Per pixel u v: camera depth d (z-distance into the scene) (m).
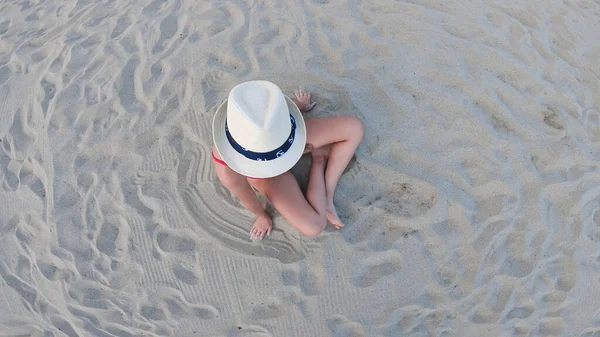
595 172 3.14
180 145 3.21
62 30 3.86
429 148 3.16
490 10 3.75
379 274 2.92
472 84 3.35
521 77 3.41
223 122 2.61
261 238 2.99
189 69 3.44
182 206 3.08
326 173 2.97
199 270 2.96
